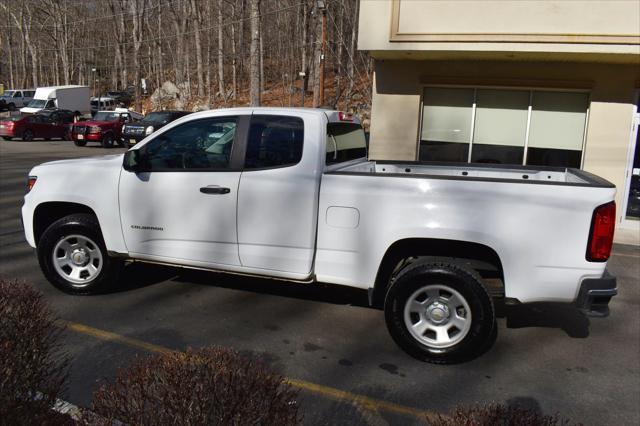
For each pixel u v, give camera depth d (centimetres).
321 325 480
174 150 488
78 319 470
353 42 3666
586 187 385
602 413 351
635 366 424
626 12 853
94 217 522
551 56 921
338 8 3875
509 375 400
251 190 455
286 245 449
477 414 199
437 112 1071
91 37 7569
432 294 414
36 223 539
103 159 532
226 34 5412
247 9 5059
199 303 522
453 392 371
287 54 4981
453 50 920
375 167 587
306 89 4500
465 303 404
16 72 7681
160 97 5378
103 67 7662
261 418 192
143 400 195
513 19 898
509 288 400
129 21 6850
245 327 469
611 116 973
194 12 4781
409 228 412
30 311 264
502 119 1039
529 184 393
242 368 209
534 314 532
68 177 518
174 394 192
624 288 635
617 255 797
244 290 564
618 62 940
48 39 7375
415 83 1057
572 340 471
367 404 350
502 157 1048
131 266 633
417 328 418
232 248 467
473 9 912
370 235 425
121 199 498
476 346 405
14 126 2742
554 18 880
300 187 441
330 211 435
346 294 562
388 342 450
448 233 404
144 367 211
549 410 352
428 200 409
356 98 3609
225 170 466
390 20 945
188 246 482
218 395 192
